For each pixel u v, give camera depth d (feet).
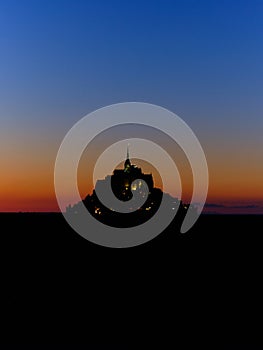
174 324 109.70
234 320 114.62
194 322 112.27
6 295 152.76
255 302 143.84
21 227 565.53
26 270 237.86
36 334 97.76
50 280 196.24
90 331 101.50
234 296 154.61
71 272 228.22
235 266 254.88
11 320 112.27
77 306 133.39
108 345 89.35
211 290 169.68
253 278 203.62
